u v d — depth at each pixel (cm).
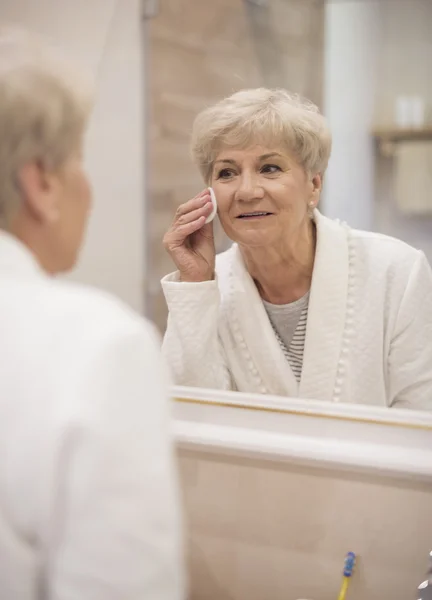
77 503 43
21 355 46
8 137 47
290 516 84
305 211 91
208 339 95
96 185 104
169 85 103
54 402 44
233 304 96
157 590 45
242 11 103
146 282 104
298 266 92
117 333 46
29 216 50
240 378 96
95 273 106
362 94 106
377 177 107
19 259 49
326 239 91
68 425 43
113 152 103
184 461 89
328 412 84
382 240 92
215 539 88
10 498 44
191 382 95
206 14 102
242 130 87
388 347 89
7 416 45
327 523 83
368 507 80
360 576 82
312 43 107
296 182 89
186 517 90
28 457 44
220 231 99
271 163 88
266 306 95
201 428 88
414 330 88
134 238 104
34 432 44
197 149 92
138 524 44
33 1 103
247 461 86
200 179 98
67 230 52
